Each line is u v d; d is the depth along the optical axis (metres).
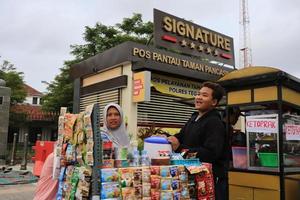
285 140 4.54
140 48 9.21
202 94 3.39
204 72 10.52
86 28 17.39
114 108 3.42
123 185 2.39
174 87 9.84
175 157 2.87
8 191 8.73
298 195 4.55
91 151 2.38
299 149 4.80
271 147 4.50
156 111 9.42
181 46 10.63
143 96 8.55
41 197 3.06
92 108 2.46
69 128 2.79
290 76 4.46
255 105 4.74
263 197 4.48
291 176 4.53
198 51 11.10
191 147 3.29
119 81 9.21
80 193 2.41
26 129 25.91
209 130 3.22
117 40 16.20
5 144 14.97
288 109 4.87
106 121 3.39
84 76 11.08
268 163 4.52
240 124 5.74
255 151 4.66
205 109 3.39
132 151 2.71
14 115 24.00
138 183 2.46
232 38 12.36
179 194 2.67
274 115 4.50
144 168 2.52
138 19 17.09
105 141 2.66
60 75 19.77
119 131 3.41
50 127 26.34
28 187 9.34
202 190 2.81
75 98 11.32
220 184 3.23
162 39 10.18
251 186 4.61
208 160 3.11
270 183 4.43
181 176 2.72
